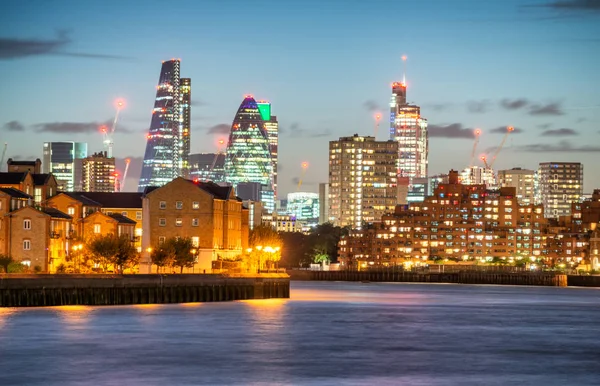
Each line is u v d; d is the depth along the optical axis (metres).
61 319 189.00
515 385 128.50
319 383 127.56
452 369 140.00
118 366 138.12
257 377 131.12
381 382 128.88
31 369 135.00
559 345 169.75
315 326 193.00
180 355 148.62
